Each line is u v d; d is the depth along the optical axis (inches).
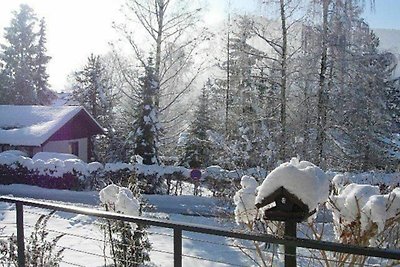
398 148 682.8
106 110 1375.5
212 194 621.0
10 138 924.6
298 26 700.0
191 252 302.7
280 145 613.3
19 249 149.6
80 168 725.9
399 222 141.6
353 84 661.3
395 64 693.9
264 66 733.9
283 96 679.7
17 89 1673.2
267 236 94.8
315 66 660.7
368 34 669.3
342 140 666.8
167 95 984.9
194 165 932.6
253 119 671.1
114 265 231.0
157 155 824.3
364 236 133.0
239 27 774.5
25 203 145.9
